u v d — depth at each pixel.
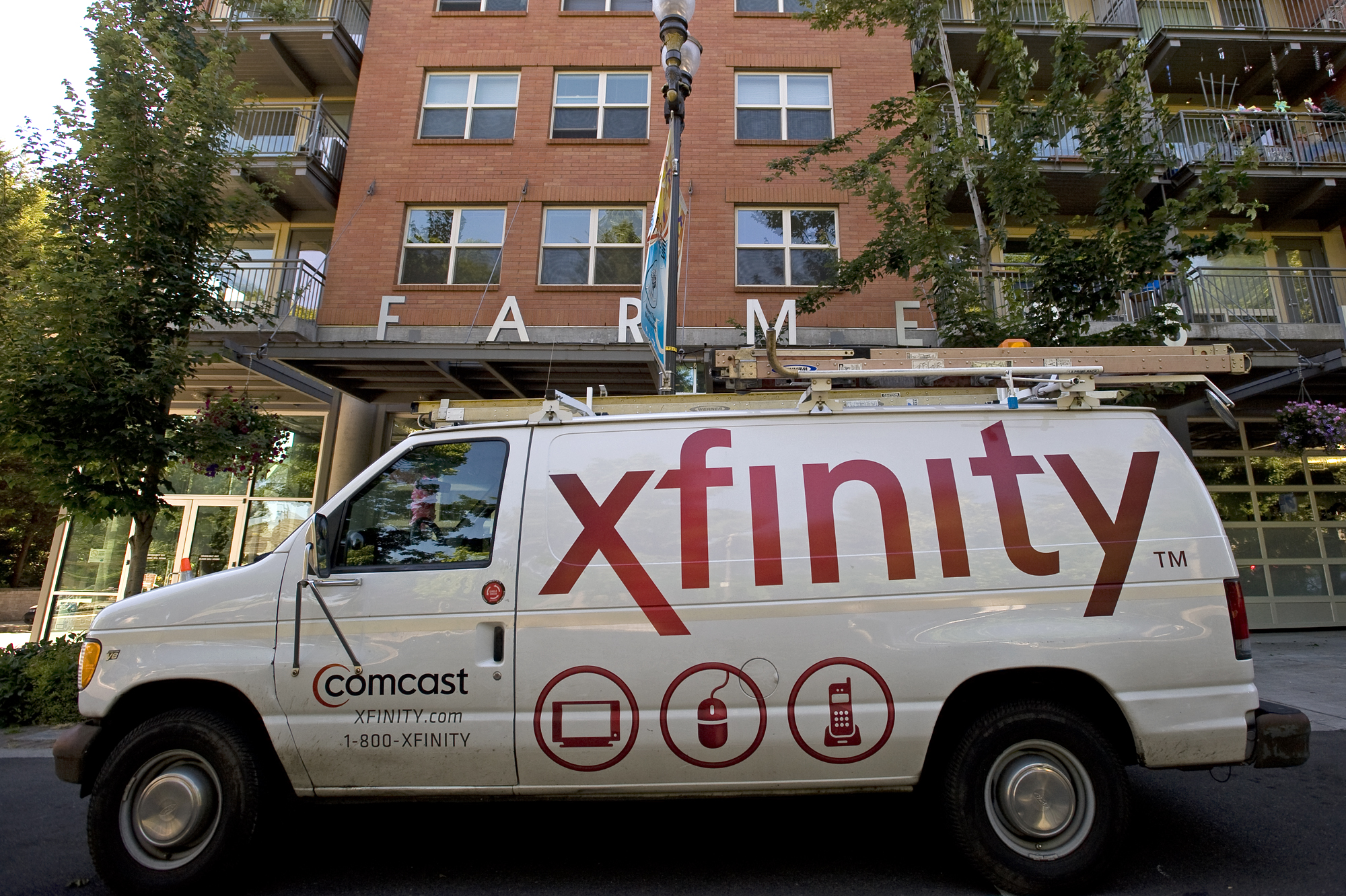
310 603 3.41
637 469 3.55
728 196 12.17
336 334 11.44
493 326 11.26
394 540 3.55
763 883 3.42
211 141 7.88
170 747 3.35
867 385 6.05
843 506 3.46
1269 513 12.43
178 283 7.45
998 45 8.06
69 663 7.13
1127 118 7.40
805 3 9.21
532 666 3.31
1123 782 3.22
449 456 3.69
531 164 12.43
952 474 3.51
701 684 3.29
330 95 13.94
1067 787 3.24
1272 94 14.60
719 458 3.57
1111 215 7.12
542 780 3.31
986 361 3.82
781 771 3.29
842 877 3.47
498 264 12.04
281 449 8.42
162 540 12.39
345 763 3.31
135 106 7.39
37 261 7.50
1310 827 4.05
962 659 3.26
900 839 3.95
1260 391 11.13
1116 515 3.44
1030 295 7.52
